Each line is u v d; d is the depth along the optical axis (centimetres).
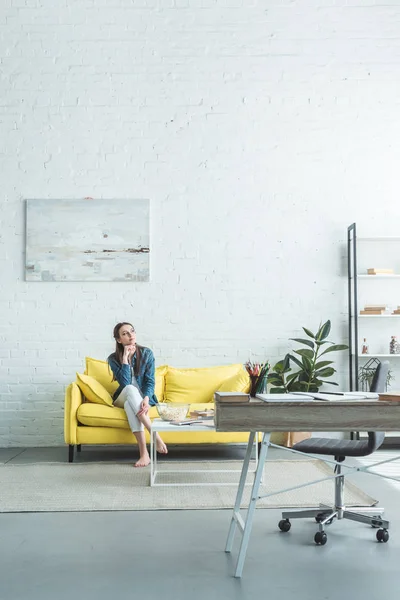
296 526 324
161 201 598
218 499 379
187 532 314
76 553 283
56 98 598
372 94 606
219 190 600
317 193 602
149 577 253
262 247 598
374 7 606
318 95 606
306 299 598
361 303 595
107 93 600
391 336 592
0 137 594
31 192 593
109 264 592
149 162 599
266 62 606
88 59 601
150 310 593
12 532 316
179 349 593
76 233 592
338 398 257
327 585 244
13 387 585
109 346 590
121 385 509
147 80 602
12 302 590
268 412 251
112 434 501
